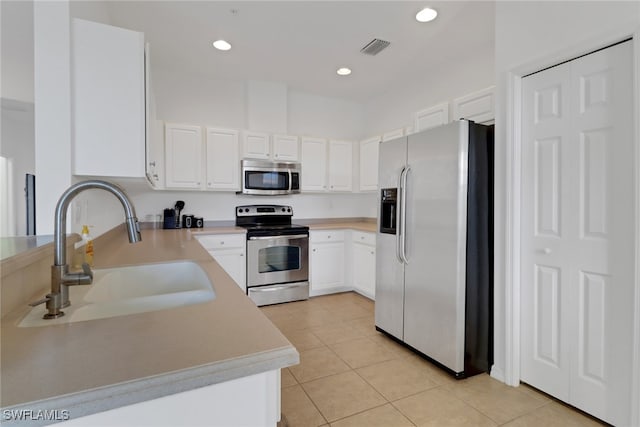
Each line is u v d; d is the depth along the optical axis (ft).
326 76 12.21
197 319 2.63
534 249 6.22
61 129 4.56
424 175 7.55
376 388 6.46
